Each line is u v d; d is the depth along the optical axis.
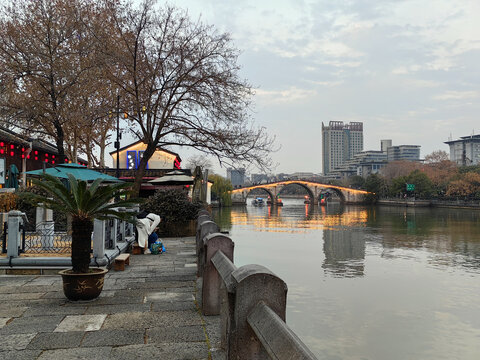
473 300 19.44
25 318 5.28
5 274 8.15
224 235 5.44
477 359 12.70
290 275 25.23
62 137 23.48
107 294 6.66
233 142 21.47
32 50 22.39
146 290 6.96
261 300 2.68
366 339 14.27
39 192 15.42
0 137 22.27
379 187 137.62
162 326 4.96
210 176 98.00
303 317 16.70
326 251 35.12
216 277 5.46
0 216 12.38
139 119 20.34
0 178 21.52
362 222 66.31
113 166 42.78
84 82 22.83
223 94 21.19
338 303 18.78
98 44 21.98
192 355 4.03
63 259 8.18
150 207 16.98
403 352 13.23
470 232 49.78
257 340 2.68
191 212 17.14
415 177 118.62
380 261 30.61
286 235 46.91
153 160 42.50
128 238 12.53
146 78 20.39
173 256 11.18
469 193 102.44
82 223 6.14
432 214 83.12
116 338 4.54
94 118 21.97
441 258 32.12
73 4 23.69
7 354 4.05
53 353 4.09
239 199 137.50
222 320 4.12
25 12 22.95
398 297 20.00
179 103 21.62
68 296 6.10
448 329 15.47
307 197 173.38
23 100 22.77
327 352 13.25
